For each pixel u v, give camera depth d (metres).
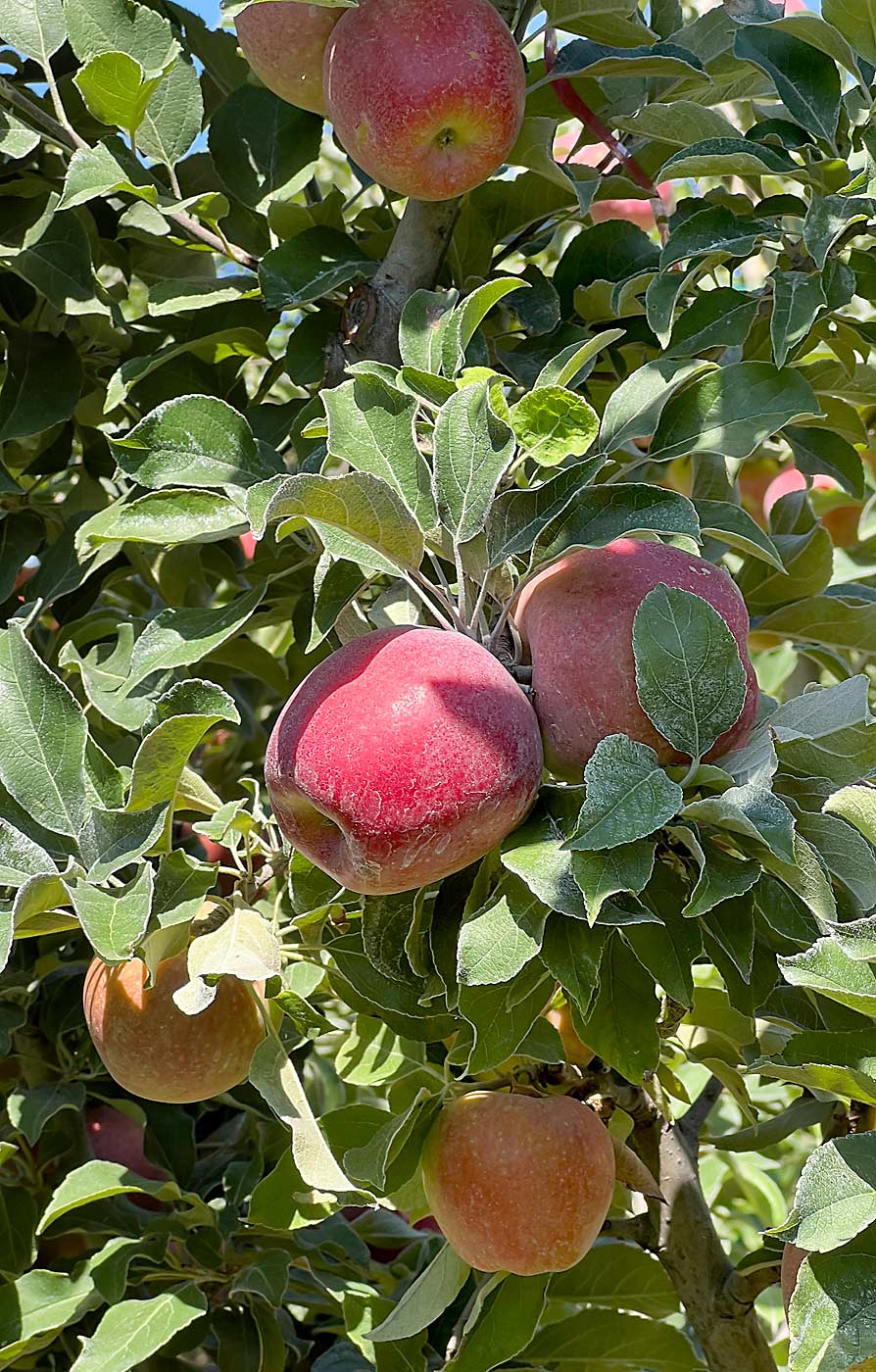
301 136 2.02
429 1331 1.92
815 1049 1.27
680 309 1.95
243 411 2.11
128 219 1.96
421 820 1.12
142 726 1.58
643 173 1.96
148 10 1.78
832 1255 1.09
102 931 1.22
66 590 1.86
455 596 1.49
